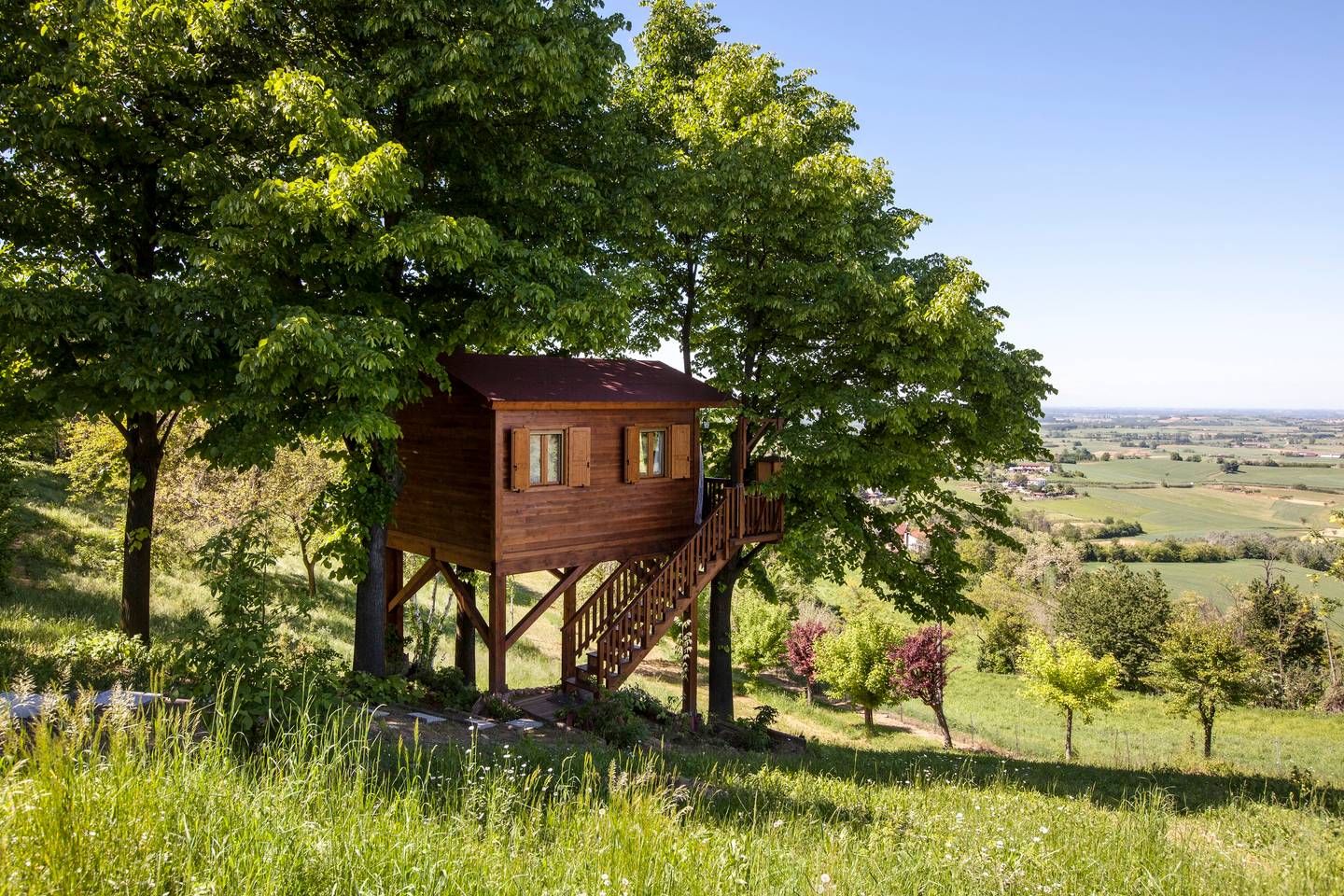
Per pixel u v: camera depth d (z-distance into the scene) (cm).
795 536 1842
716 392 1889
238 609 745
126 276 1116
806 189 1683
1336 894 595
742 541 1819
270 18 1202
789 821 657
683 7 2150
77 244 1367
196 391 1184
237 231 1104
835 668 3189
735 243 1834
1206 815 976
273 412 1215
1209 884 591
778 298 1728
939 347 1684
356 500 1420
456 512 1587
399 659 1619
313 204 1085
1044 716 3975
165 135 1283
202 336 1104
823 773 1158
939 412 1850
